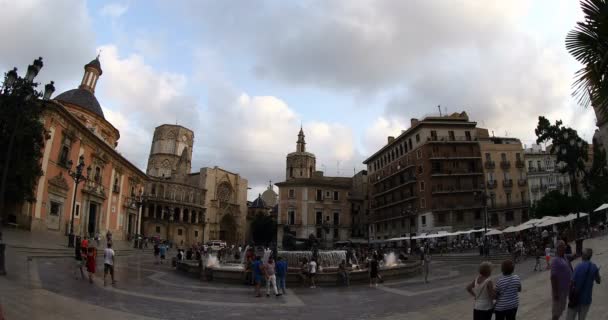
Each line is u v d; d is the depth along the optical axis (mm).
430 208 64438
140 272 23734
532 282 17016
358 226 88062
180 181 99688
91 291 14023
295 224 82438
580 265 7070
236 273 21031
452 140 67375
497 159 67062
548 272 20750
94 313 10070
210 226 99125
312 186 84938
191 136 116938
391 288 19578
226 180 106000
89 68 61719
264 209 123062
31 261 19766
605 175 52312
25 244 24234
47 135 32344
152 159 110812
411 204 69875
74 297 12258
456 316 10516
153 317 10508
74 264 21766
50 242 29453
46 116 35375
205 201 98438
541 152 69062
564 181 65562
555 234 35969
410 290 18469
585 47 6859
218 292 17141
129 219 60844
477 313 6203
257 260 16641
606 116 6836
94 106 57375
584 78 6914
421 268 29359
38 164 32625
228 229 106625
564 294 6824
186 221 92312
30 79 16328
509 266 6242
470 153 67375
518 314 9984
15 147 29172
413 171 69625
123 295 14016
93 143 46250
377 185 84625
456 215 64250
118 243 47938
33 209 33938
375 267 21484
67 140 40125
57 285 14016
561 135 50688
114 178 54062
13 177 30203
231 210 105938
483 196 49156
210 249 51656
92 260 16406
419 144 68688
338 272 21000
